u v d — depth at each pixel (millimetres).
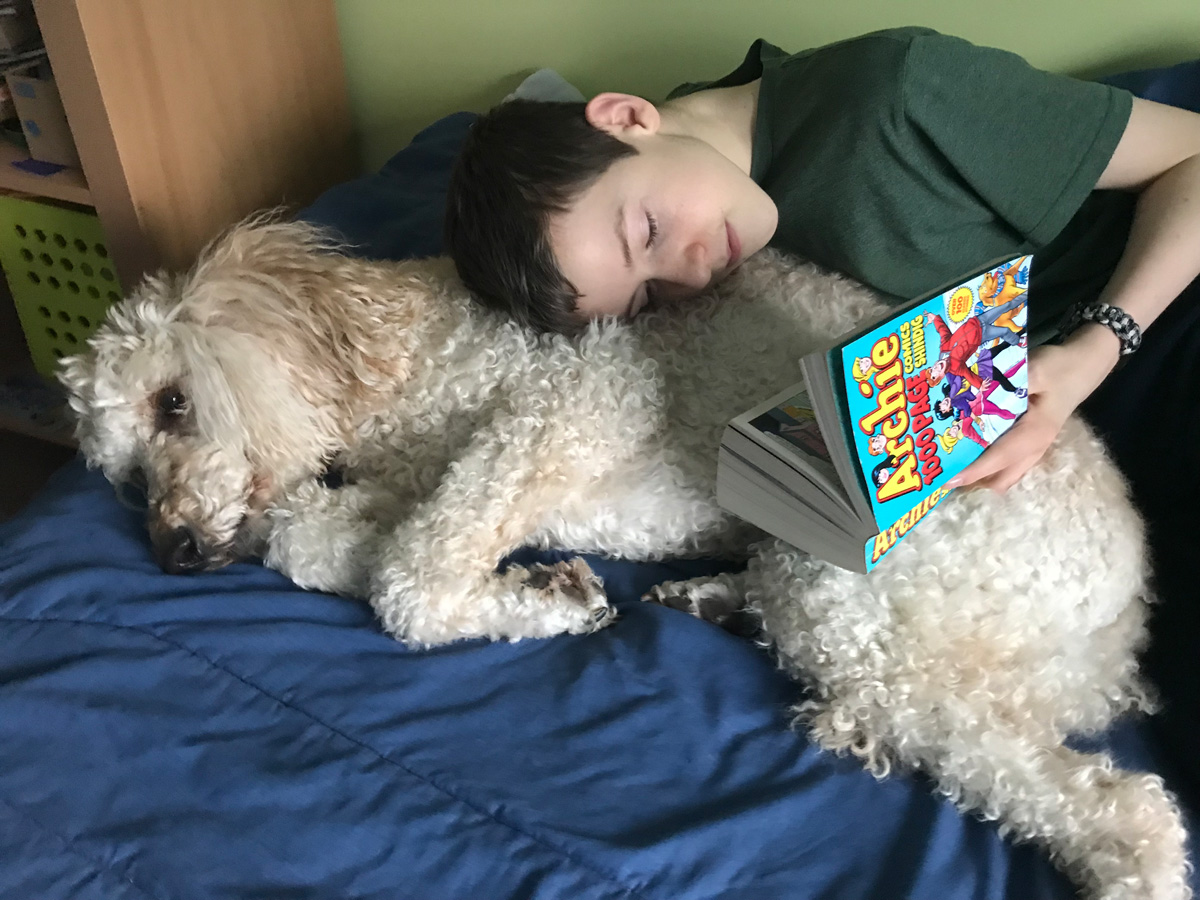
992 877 751
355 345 1130
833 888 728
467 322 1169
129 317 1115
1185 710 953
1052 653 895
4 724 799
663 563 1121
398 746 807
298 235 1247
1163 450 1215
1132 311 1034
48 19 1329
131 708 819
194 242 1632
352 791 767
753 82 1324
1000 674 872
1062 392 949
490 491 991
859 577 901
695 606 1015
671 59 1674
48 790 762
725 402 1063
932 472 773
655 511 1078
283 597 972
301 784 765
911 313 737
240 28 1638
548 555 1106
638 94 1742
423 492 1136
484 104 1892
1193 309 1180
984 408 834
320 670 879
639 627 956
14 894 694
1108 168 1140
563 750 816
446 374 1132
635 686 879
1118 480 1014
